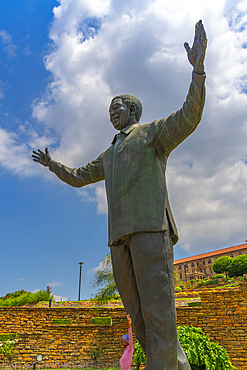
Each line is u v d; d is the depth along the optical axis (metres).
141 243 3.39
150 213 3.46
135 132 3.98
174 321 3.24
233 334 12.77
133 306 3.65
